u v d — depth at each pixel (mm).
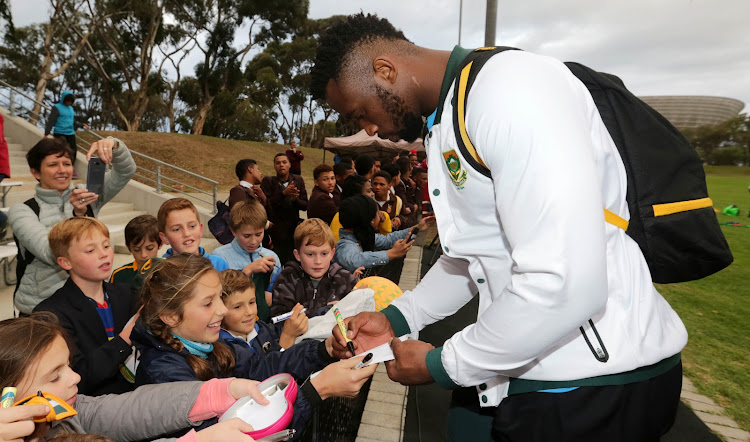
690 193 975
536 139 812
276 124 46594
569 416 958
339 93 1253
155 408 1257
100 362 1809
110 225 7066
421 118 1251
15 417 854
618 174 967
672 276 1014
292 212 5793
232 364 1744
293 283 2805
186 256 1621
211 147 25328
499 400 1092
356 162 6488
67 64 26562
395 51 1178
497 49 1031
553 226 781
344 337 1389
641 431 977
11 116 9680
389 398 2883
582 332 948
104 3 26203
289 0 30594
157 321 1524
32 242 2662
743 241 11398
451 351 995
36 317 1263
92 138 21172
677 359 1049
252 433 1003
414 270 6234
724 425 2885
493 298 1113
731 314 5395
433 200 1180
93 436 885
